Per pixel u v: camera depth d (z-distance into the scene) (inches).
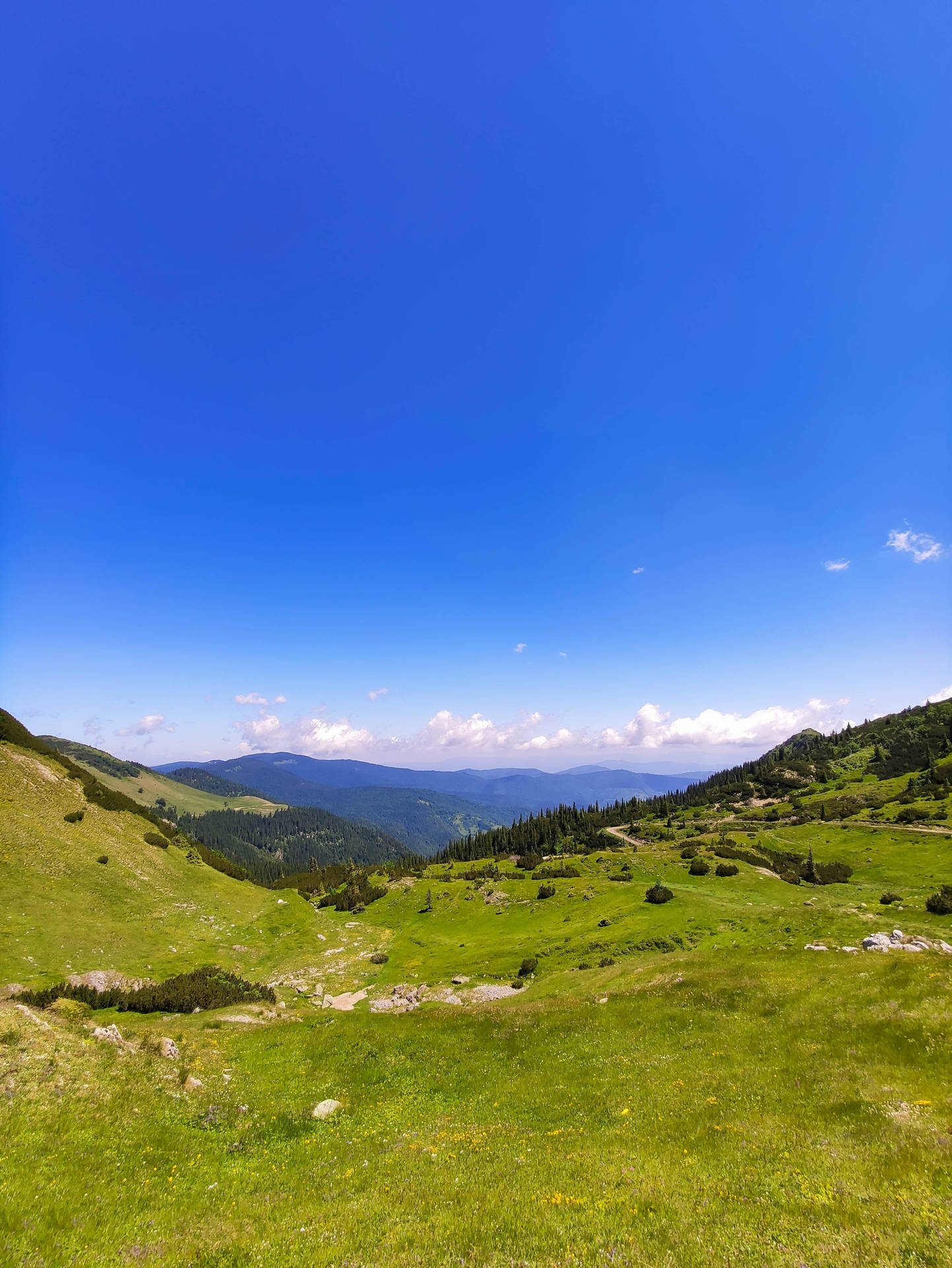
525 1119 891.4
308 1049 1204.5
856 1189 490.9
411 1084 1080.8
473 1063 1169.4
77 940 2281.0
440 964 3024.1
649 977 1585.9
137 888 2970.0
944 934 1705.2
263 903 3631.9
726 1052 997.8
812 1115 699.4
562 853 6309.1
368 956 3240.7
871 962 1263.5
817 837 5068.9
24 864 2581.2
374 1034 1286.9
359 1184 655.1
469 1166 671.8
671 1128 733.9
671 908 2768.2
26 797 3083.2
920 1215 430.0
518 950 2952.8
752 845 4778.5
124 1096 823.7
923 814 4987.7
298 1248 477.7
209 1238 517.7
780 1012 1120.2
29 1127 673.0
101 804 3609.7
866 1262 380.2
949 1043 814.5
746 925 2292.1
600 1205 506.0
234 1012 1635.1
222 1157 754.8
